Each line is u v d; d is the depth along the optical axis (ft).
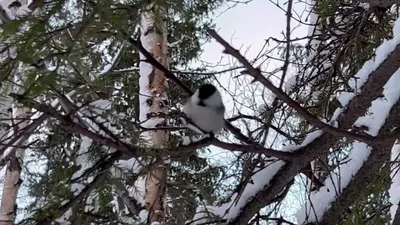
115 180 8.84
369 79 9.90
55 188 9.01
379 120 10.50
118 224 11.16
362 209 13.67
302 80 13.97
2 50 7.09
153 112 15.42
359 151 11.35
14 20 6.89
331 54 13.84
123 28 7.28
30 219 8.90
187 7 7.95
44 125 10.49
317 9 15.28
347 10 15.16
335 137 9.73
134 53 18.83
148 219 11.34
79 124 7.09
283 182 10.58
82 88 7.95
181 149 8.13
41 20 6.88
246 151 8.64
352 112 10.14
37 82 6.59
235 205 10.23
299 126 13.76
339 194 10.55
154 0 7.19
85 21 6.91
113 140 7.44
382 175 12.57
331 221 11.52
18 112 14.90
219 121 9.20
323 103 12.76
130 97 18.58
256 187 10.71
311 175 10.86
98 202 10.04
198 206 11.46
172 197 11.52
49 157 10.91
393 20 14.78
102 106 8.61
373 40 14.75
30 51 6.77
